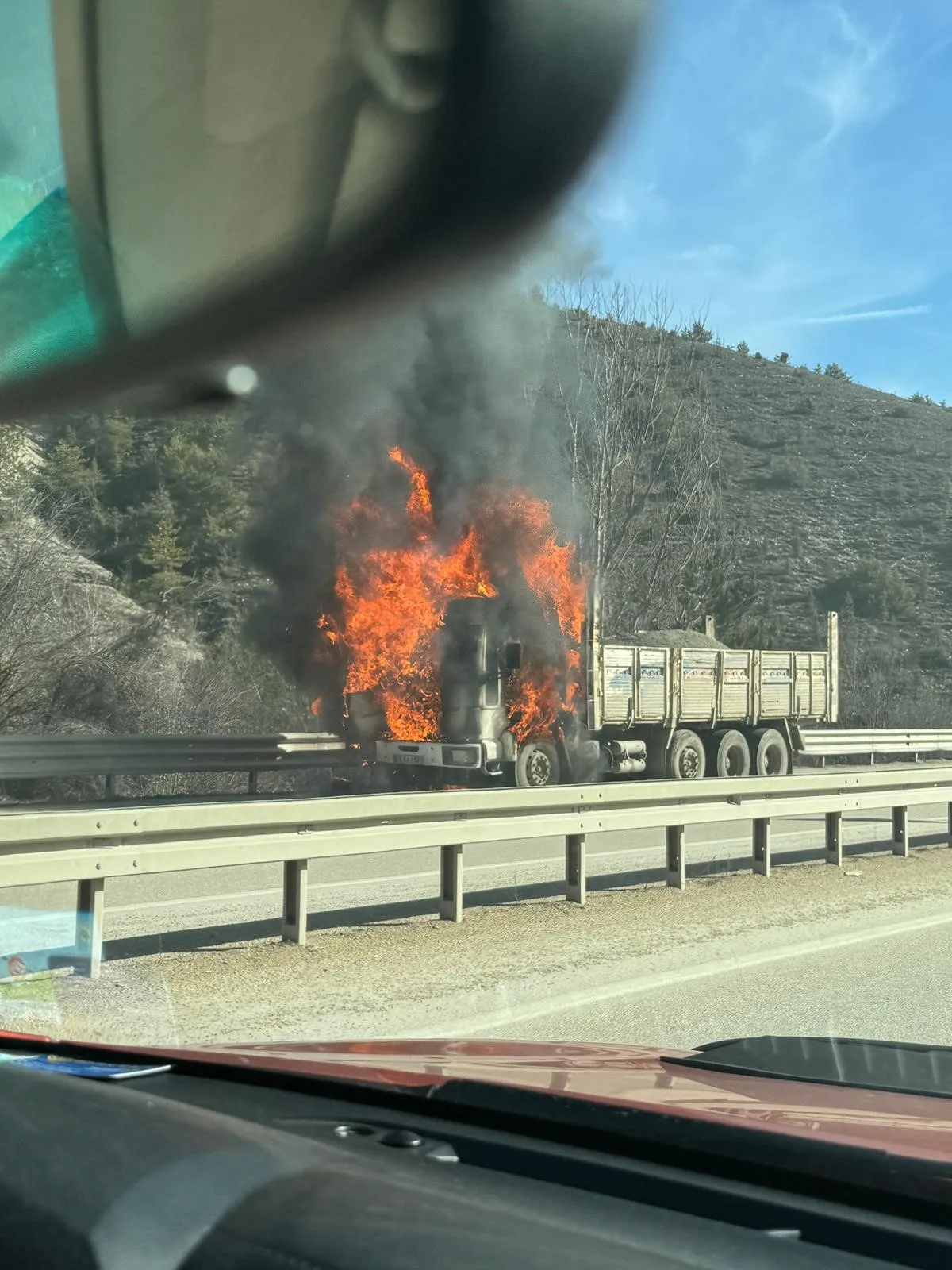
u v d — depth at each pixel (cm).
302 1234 167
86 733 1836
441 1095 263
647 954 835
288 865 833
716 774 2289
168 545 3734
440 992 712
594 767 2019
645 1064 332
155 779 1873
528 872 1206
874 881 1185
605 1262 168
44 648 2009
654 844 1494
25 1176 172
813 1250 192
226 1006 666
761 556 7612
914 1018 680
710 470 4088
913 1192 209
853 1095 297
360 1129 250
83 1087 218
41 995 661
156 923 891
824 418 11581
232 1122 216
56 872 688
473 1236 171
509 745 1841
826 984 762
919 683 4759
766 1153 224
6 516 2150
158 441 4241
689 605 3881
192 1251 163
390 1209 178
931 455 10725
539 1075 303
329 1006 673
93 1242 158
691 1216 205
